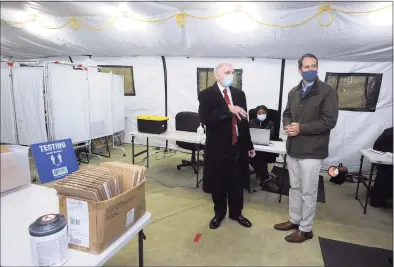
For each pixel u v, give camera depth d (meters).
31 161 3.78
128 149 5.06
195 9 2.90
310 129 1.86
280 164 4.26
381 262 1.90
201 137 3.29
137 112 5.16
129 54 4.71
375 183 2.81
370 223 2.49
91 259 0.85
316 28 2.95
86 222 0.87
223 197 2.30
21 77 3.45
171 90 4.76
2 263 0.81
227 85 2.00
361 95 3.68
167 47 4.03
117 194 0.97
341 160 3.93
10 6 3.20
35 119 3.49
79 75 3.76
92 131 4.12
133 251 1.98
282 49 3.56
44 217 0.83
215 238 2.18
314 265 1.87
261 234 2.24
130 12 3.12
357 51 3.30
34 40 4.52
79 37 4.17
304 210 2.08
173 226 2.36
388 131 3.05
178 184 3.39
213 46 3.77
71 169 1.88
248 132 2.15
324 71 3.78
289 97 2.19
